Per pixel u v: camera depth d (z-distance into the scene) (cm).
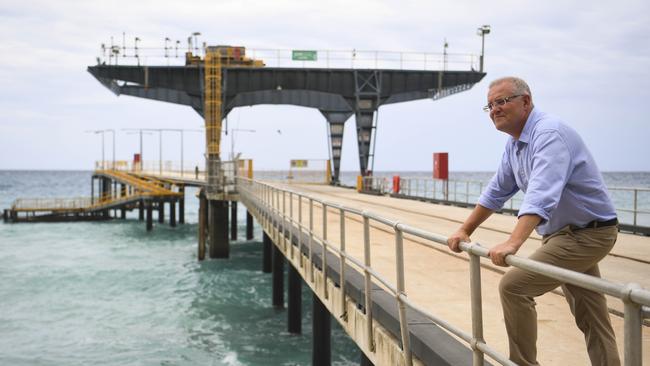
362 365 916
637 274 968
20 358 1656
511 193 418
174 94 4653
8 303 2389
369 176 4319
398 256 538
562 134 357
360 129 4547
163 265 3528
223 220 3856
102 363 1612
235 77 4494
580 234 370
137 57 4391
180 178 6812
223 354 1695
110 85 4572
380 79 4516
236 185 3981
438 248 1310
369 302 703
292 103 5031
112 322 2070
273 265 2330
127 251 4272
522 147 382
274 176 5475
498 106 383
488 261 1114
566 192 365
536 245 1377
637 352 240
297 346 1770
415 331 563
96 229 6138
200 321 2084
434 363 497
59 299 2469
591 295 375
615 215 373
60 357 1669
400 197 3481
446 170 2948
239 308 2300
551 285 373
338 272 924
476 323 383
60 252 4194
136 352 1716
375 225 1867
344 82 4553
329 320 1441
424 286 880
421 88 4584
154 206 7369
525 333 378
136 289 2714
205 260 3772
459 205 2714
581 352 545
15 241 4956
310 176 5422
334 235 1570
